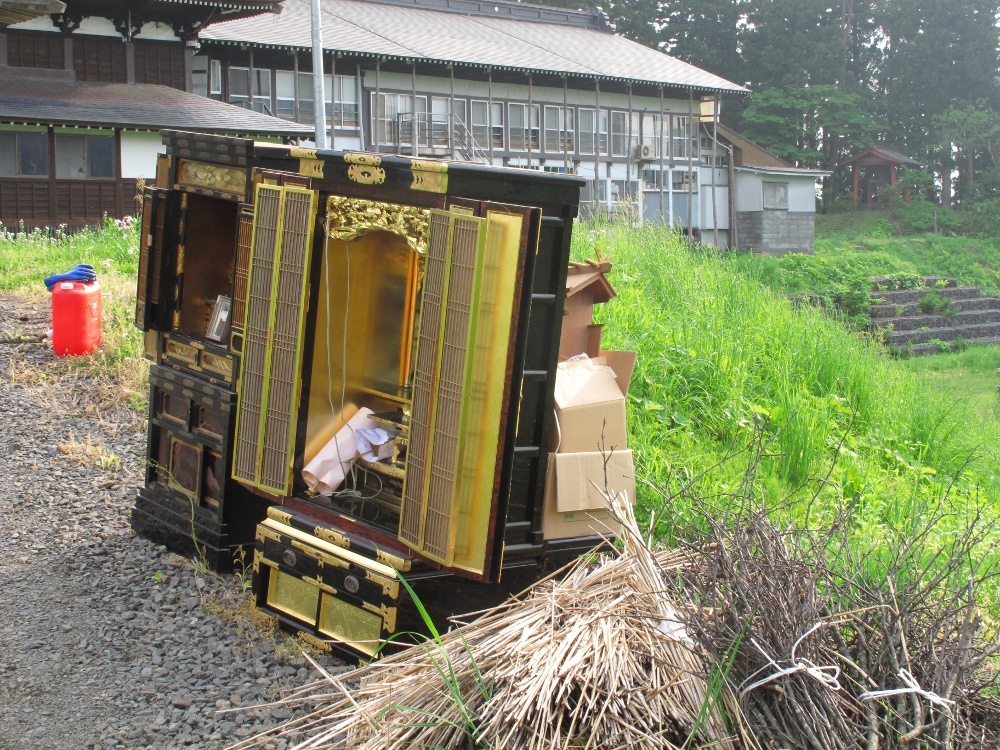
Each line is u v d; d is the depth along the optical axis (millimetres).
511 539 4621
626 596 4000
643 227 14648
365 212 4648
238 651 4730
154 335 6180
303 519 4883
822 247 50625
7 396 8633
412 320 5457
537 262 4410
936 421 10023
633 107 42719
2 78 25984
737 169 46500
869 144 62469
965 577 5191
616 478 5031
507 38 41469
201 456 5703
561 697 3434
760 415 8234
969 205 62469
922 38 64625
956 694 3611
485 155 38156
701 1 63219
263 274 5000
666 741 3365
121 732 4043
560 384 5031
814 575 3904
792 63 63062
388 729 3574
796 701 3443
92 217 26312
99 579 5477
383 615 4449
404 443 5211
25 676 4457
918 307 38531
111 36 27547
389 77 36062
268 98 33656
